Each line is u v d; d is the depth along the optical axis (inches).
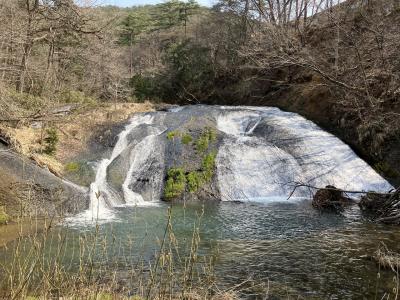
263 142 741.9
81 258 202.4
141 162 703.1
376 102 652.7
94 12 888.9
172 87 1492.4
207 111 876.6
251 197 657.6
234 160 702.5
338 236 430.0
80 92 1078.4
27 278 188.5
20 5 802.8
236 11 1459.2
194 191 657.6
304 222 493.4
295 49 753.0
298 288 298.5
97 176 655.1
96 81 1219.2
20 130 689.6
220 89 1413.6
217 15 1541.6
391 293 287.3
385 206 511.5
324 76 667.4
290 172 693.3
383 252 363.9
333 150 733.9
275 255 371.6
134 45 2098.9
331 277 319.0
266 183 679.1
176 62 1525.6
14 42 717.3
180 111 892.6
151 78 1501.0
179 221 501.0
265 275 323.6
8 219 469.7
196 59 1489.9
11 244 384.2
